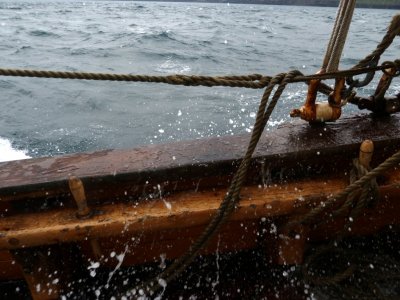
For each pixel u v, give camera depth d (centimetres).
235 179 188
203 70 1723
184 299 222
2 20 5178
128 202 204
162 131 888
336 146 214
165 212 194
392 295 221
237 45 2630
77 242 229
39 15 6775
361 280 231
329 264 241
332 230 251
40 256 199
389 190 211
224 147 221
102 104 1133
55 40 3002
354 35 3500
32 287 209
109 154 220
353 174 212
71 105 1137
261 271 237
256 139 189
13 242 182
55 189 194
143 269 238
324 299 220
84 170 200
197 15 7462
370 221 251
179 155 214
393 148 227
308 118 225
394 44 2656
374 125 241
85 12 8262
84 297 220
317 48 2578
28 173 200
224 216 192
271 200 201
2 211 200
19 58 2148
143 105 1107
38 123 972
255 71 1708
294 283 230
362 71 203
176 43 2639
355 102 252
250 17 7050
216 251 249
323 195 204
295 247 229
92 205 204
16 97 1230
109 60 2050
